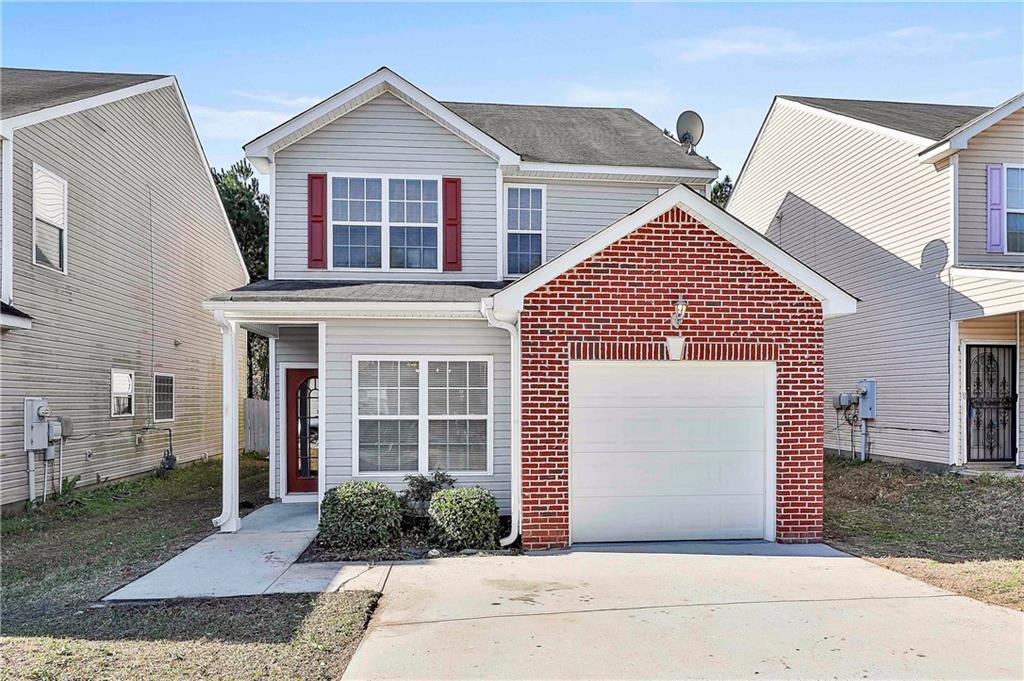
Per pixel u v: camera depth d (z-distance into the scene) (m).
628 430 8.86
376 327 10.14
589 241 8.53
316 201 11.31
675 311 8.68
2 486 10.50
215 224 20.23
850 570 7.47
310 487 12.41
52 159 11.74
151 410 15.77
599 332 8.58
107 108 13.69
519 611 6.12
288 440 12.27
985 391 13.84
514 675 4.79
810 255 18.02
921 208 14.05
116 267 14.11
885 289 15.16
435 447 10.18
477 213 11.61
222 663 4.93
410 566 7.63
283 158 11.32
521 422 8.48
